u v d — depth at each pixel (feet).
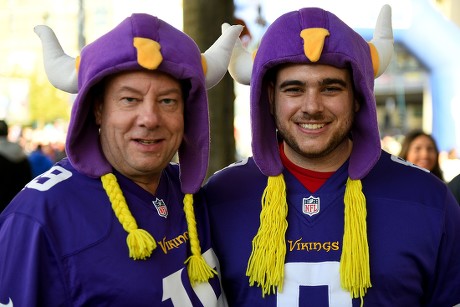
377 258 5.73
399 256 5.74
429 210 5.89
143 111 5.29
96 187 5.44
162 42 5.33
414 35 28.37
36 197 5.17
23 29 80.23
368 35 20.15
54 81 5.66
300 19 5.71
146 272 5.25
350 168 5.98
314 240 5.82
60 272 5.06
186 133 5.96
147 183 5.70
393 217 5.85
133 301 5.15
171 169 6.21
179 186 6.08
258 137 5.98
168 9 36.42
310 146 5.75
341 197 5.95
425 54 29.40
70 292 5.07
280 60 5.66
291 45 5.64
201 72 5.61
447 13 27.37
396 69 33.27
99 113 5.58
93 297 5.09
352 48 5.67
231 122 11.20
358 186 5.90
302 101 5.72
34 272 4.92
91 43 5.47
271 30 5.81
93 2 58.23
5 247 5.04
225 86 11.06
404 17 27.53
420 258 5.77
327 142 5.76
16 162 12.68
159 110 5.41
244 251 5.93
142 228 5.48
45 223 5.05
